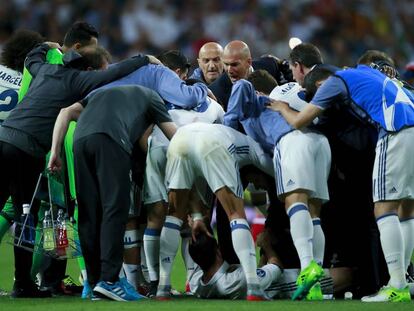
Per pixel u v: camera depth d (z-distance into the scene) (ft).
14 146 77.97
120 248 73.41
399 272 73.41
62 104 79.05
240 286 75.82
